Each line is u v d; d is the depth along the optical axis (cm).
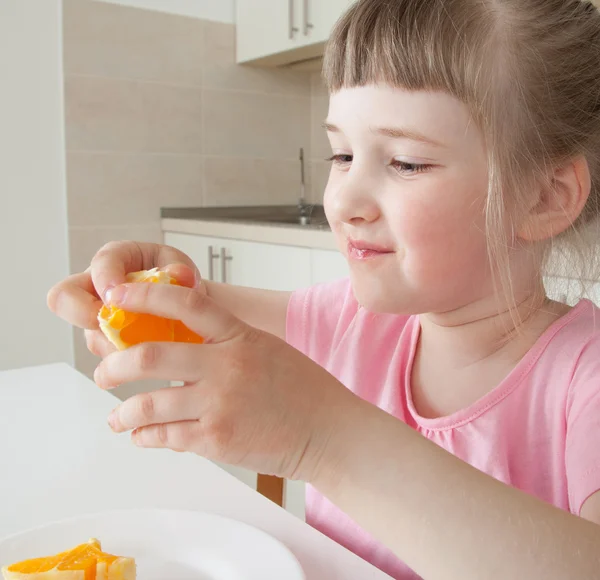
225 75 248
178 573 52
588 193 61
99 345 57
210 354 45
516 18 57
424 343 71
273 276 192
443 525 45
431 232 56
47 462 69
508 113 56
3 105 207
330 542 56
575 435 57
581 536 45
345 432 46
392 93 55
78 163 220
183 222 228
